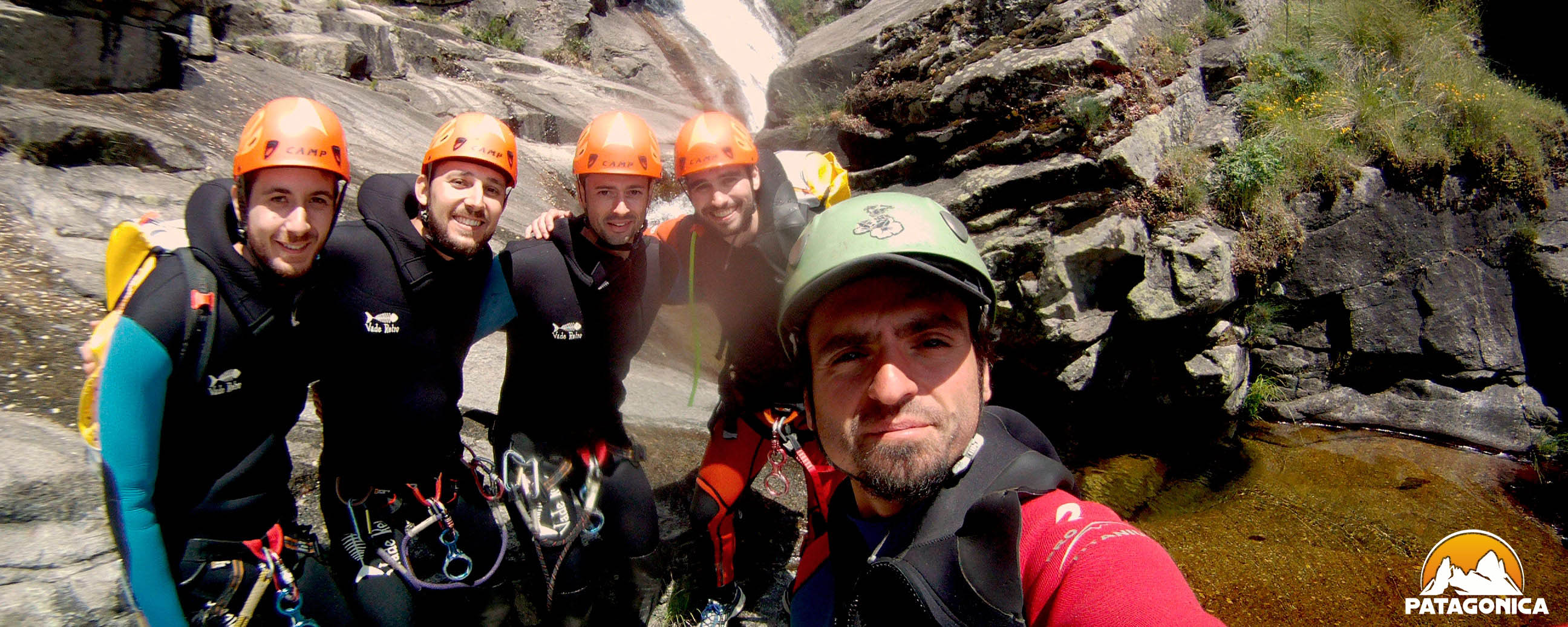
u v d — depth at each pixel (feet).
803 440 9.12
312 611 6.46
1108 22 18.21
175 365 5.23
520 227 18.95
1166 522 13.91
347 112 23.72
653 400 13.89
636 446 8.70
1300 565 12.42
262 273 5.53
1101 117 16.87
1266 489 15.08
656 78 48.08
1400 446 17.21
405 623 6.84
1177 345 17.44
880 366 3.61
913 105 19.54
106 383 5.03
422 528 6.93
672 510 10.91
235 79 20.97
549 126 33.55
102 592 6.53
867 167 21.47
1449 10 21.61
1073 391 16.71
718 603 9.18
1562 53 21.03
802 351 4.03
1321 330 18.70
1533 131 18.70
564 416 8.13
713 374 16.89
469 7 45.39
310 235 5.53
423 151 24.17
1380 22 19.97
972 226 17.65
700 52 52.06
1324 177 18.17
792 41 59.36
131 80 17.21
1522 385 17.83
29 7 15.30
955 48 20.06
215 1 27.45
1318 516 14.05
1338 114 18.74
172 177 14.35
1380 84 19.38
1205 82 19.21
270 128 5.39
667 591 9.64
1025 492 3.71
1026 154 17.66
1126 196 16.65
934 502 3.76
